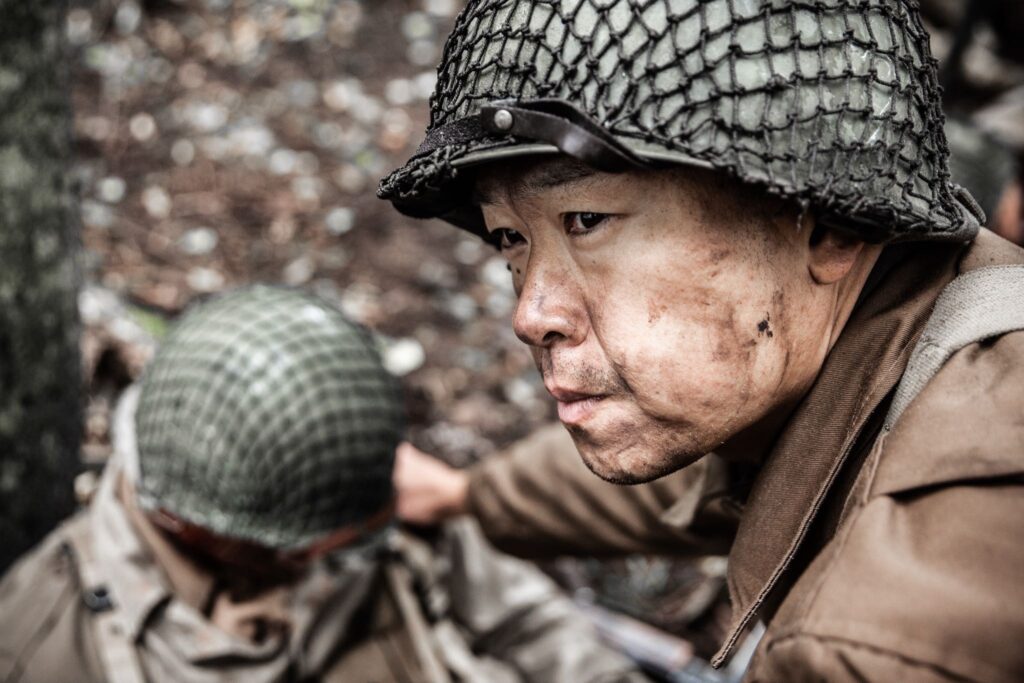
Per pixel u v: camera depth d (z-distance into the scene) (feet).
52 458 6.24
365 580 5.74
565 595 7.82
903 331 2.31
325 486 4.76
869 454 2.21
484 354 10.79
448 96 2.26
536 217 2.13
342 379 4.85
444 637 6.02
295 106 13.98
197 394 4.64
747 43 1.98
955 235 2.25
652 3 2.01
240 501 4.64
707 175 2.01
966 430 1.94
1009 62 15.25
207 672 4.98
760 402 2.22
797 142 1.98
